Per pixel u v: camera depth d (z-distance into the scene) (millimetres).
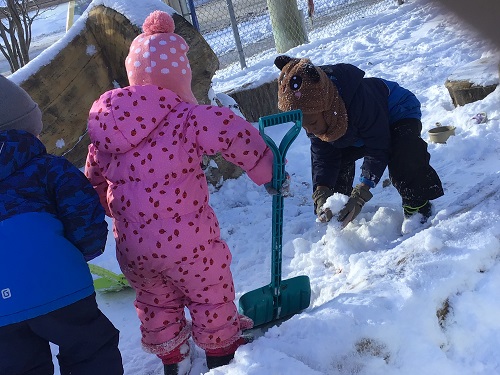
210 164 4148
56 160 1803
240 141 1934
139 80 2086
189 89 2168
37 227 1706
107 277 3125
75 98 4188
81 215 1761
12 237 1675
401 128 2848
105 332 1838
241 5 12094
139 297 2148
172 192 1925
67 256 1737
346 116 2623
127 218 1979
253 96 5742
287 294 2359
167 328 2133
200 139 1925
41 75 4059
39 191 1762
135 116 1903
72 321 1736
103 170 2041
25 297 1646
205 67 4168
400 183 2889
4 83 1814
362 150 3109
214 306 2057
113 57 4301
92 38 4246
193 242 1966
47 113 4078
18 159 1742
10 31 7242
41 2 10844
